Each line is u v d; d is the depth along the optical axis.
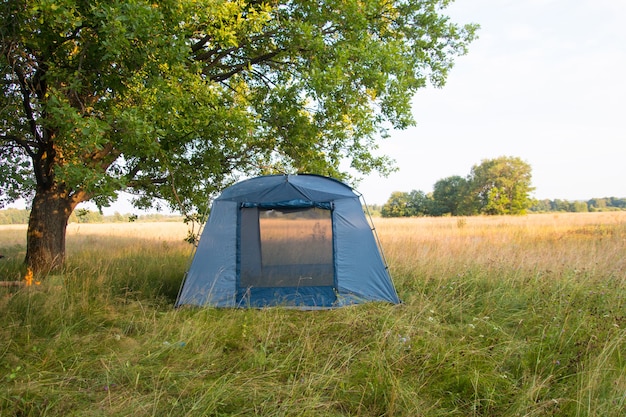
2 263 9.02
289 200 6.58
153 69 5.72
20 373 3.63
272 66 8.42
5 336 4.33
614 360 3.82
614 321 4.77
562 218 30.05
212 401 3.12
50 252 7.60
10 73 5.68
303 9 7.92
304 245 6.54
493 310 5.49
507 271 7.27
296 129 7.99
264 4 7.47
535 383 3.38
